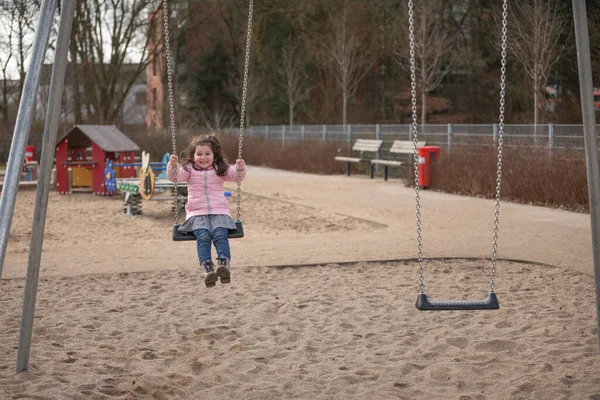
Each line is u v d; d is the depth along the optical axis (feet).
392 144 84.53
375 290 27.22
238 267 31.14
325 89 160.04
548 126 59.72
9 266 31.99
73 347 20.56
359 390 17.03
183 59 175.73
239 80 169.37
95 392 16.78
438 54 111.86
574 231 40.34
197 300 25.90
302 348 20.25
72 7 18.10
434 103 139.74
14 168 16.70
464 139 71.51
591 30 87.71
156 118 157.99
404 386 17.33
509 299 25.54
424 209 51.80
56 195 70.03
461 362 18.94
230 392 16.98
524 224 43.42
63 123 121.90
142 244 38.73
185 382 17.74
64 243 41.16
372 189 67.97
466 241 37.32
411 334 21.61
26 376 17.81
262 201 61.26
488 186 59.06
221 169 21.21
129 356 19.83
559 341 20.39
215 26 174.50
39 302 25.63
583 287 26.81
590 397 16.14
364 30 146.82
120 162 71.77
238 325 22.81
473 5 131.03
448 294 26.43
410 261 32.35
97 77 132.57
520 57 92.07
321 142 96.43
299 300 25.77
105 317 23.77
